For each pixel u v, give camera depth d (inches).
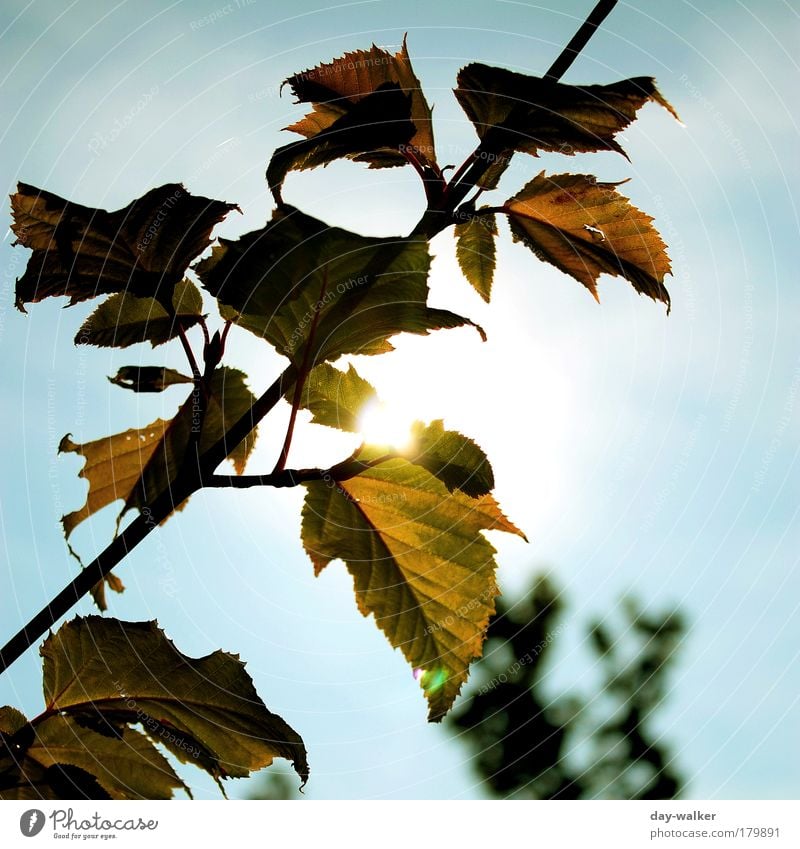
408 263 25.0
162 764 26.0
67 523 26.2
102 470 26.3
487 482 25.7
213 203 26.2
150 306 26.4
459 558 26.6
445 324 25.3
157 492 26.1
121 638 26.0
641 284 26.9
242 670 26.2
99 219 26.1
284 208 24.8
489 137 26.2
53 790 25.7
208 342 26.1
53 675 26.0
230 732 26.1
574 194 26.6
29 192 26.3
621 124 26.1
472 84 26.2
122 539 25.5
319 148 26.0
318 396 26.4
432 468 25.8
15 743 25.8
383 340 25.6
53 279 26.3
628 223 26.7
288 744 26.2
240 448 26.3
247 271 25.0
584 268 27.0
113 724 25.9
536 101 26.1
